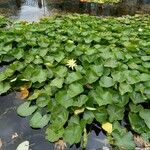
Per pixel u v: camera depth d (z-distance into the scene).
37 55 4.13
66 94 3.22
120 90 3.27
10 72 3.81
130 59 3.88
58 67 3.69
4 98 3.60
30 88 3.72
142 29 5.70
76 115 3.10
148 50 4.15
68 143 2.89
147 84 3.37
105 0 9.77
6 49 4.28
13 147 2.89
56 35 4.84
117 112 3.16
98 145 2.92
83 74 3.60
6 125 3.18
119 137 2.86
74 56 4.13
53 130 2.94
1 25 5.90
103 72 3.62
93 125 3.16
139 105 3.22
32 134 3.05
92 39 4.64
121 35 5.10
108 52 4.01
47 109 3.24
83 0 9.58
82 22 5.96
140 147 2.87
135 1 9.94
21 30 4.79
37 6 8.59
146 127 3.00
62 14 7.85
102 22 6.10
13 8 8.23
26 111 3.29
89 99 3.23
